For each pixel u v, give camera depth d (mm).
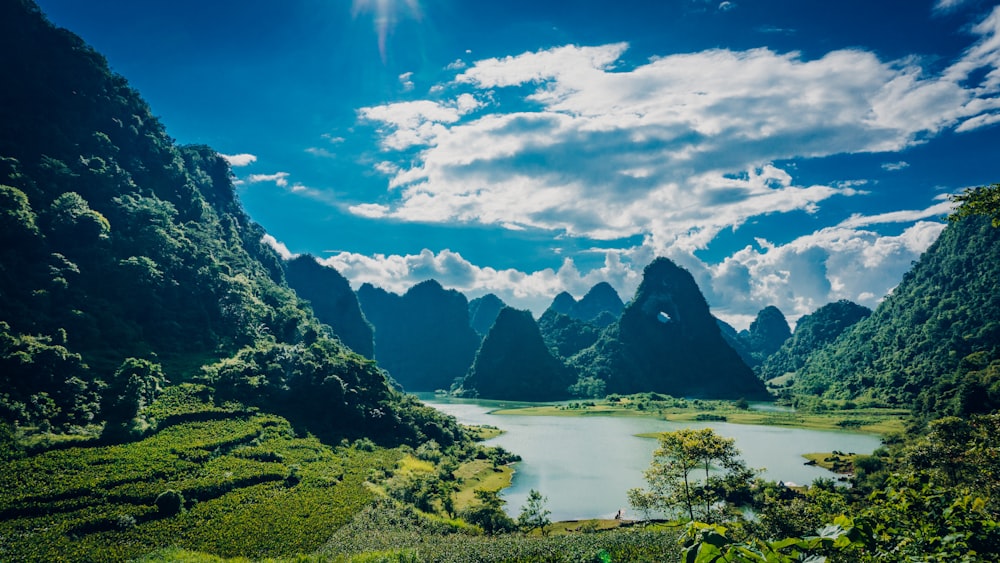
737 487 37125
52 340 72000
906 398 145875
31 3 124562
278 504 53406
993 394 80562
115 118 129875
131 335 85000
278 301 145625
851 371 196500
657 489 38469
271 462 66312
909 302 192875
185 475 55938
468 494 70812
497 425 140875
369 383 110375
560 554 39688
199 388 81438
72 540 40719
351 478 65938
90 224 95250
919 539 5375
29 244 85062
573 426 137250
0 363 62094
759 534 33250
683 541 3602
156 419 68562
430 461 88250
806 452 91625
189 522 46406
